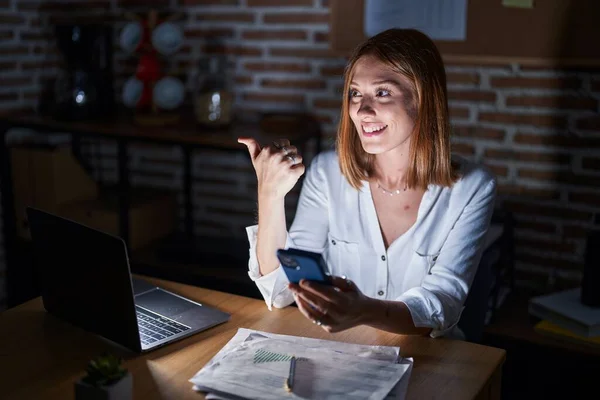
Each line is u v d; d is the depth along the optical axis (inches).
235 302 77.5
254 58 134.0
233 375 60.7
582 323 101.2
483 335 106.3
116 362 55.9
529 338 104.0
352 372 61.3
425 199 81.2
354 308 64.8
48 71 146.3
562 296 108.3
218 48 136.4
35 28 143.8
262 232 76.1
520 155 118.1
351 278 86.2
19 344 67.9
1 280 143.5
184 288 80.7
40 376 62.3
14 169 135.0
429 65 76.9
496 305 109.7
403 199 82.4
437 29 117.7
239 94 136.7
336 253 86.4
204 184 143.3
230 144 114.3
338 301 63.2
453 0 115.8
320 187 87.4
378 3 120.5
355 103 77.0
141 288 79.7
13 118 130.4
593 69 110.9
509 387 107.0
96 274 66.4
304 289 63.6
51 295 73.2
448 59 118.2
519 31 112.9
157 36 125.9
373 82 75.5
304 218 87.5
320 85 129.9
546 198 117.7
